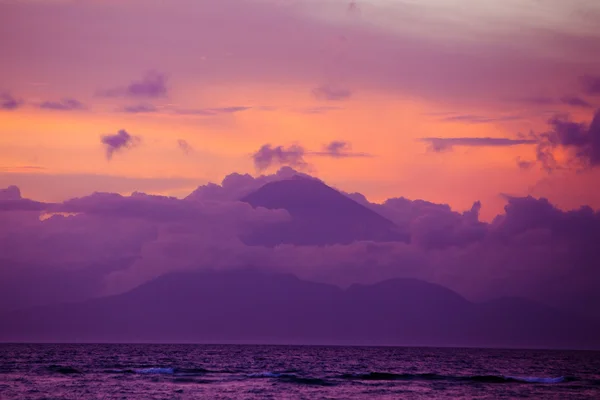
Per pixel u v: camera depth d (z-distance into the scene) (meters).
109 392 127.06
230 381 151.50
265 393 129.25
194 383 145.75
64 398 118.25
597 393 134.25
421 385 148.12
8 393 124.31
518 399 123.75
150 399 118.62
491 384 152.25
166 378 156.50
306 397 124.31
